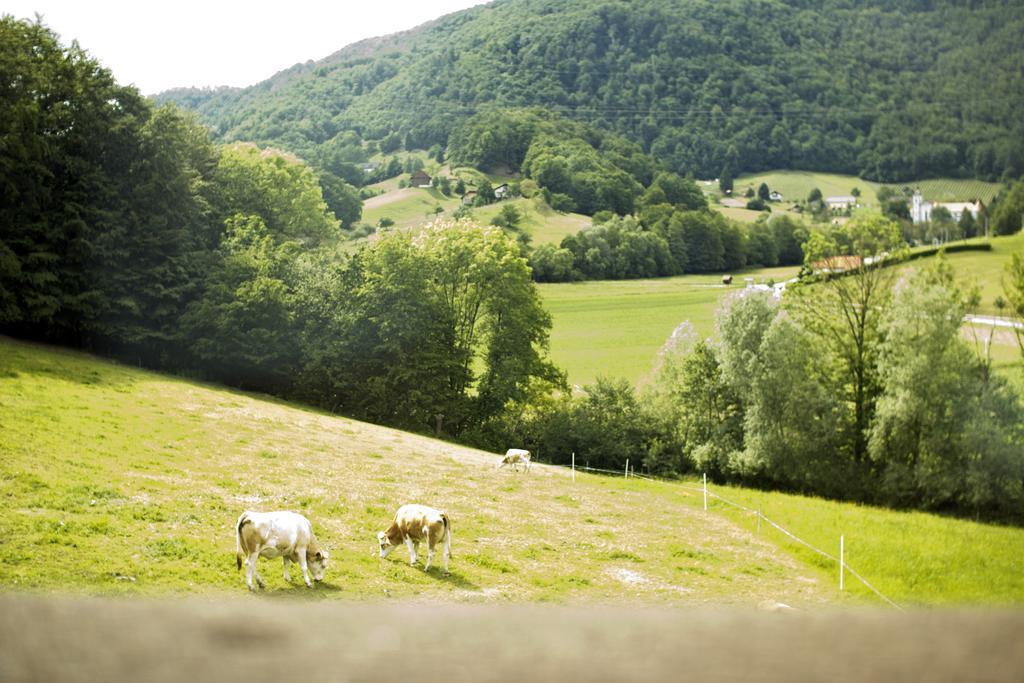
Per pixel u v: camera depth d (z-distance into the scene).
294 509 28.09
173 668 4.29
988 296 85.88
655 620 5.45
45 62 63.00
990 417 55.69
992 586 31.03
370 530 26.77
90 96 64.38
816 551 32.44
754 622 5.20
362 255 70.00
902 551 35.22
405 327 66.19
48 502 24.00
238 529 18.91
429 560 22.84
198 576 19.25
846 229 69.62
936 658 4.21
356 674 4.29
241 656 4.67
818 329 66.88
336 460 39.53
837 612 5.61
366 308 66.56
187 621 5.46
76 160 62.16
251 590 18.61
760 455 58.91
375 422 64.81
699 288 146.38
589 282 151.50
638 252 160.25
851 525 41.53
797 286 69.00
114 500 25.41
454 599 20.12
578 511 36.12
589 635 4.99
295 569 20.78
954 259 106.50
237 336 62.38
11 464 27.30
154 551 20.75
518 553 26.81
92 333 62.25
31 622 5.35
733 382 61.81
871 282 65.94
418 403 66.19
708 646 4.81
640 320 123.12
